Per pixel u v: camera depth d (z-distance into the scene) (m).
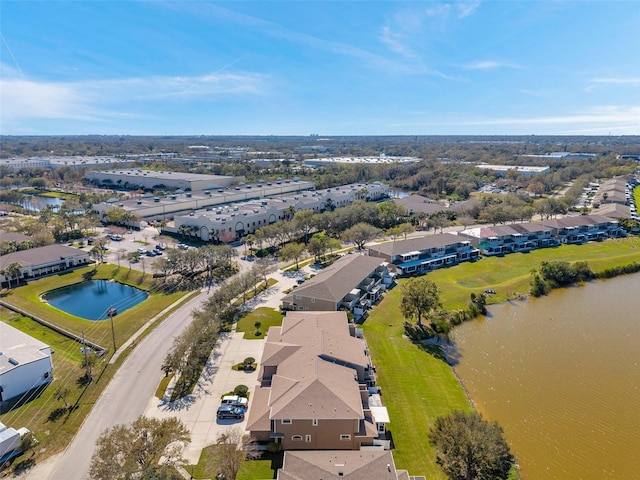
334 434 38.94
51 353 56.34
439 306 64.38
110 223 130.00
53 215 132.25
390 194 191.50
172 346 55.69
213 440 40.12
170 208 138.25
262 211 124.31
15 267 80.69
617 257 99.44
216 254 87.00
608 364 56.84
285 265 93.31
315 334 51.88
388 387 49.47
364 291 74.81
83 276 86.94
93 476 30.91
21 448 38.72
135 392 47.62
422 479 35.22
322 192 159.88
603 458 40.66
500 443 35.34
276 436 38.53
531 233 111.75
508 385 51.84
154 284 82.50
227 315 67.19
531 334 64.94
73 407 45.19
